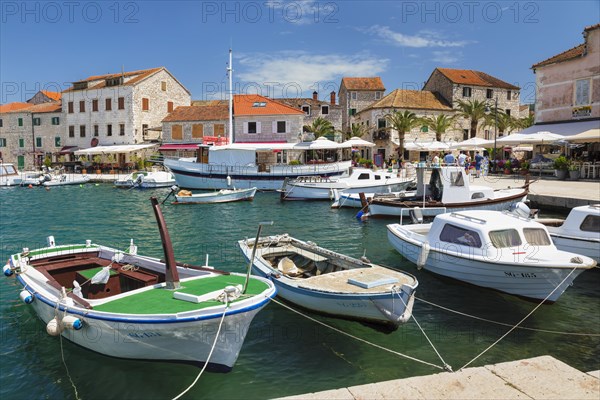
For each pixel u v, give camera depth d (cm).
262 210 2695
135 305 720
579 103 3331
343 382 731
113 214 2577
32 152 6291
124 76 5847
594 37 3194
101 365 770
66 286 1023
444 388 507
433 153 5509
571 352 841
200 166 3738
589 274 1268
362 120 6016
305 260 1174
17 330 913
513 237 1110
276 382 729
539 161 3488
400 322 823
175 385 720
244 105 5159
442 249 1184
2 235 1991
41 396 693
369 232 1950
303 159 4894
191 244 1753
